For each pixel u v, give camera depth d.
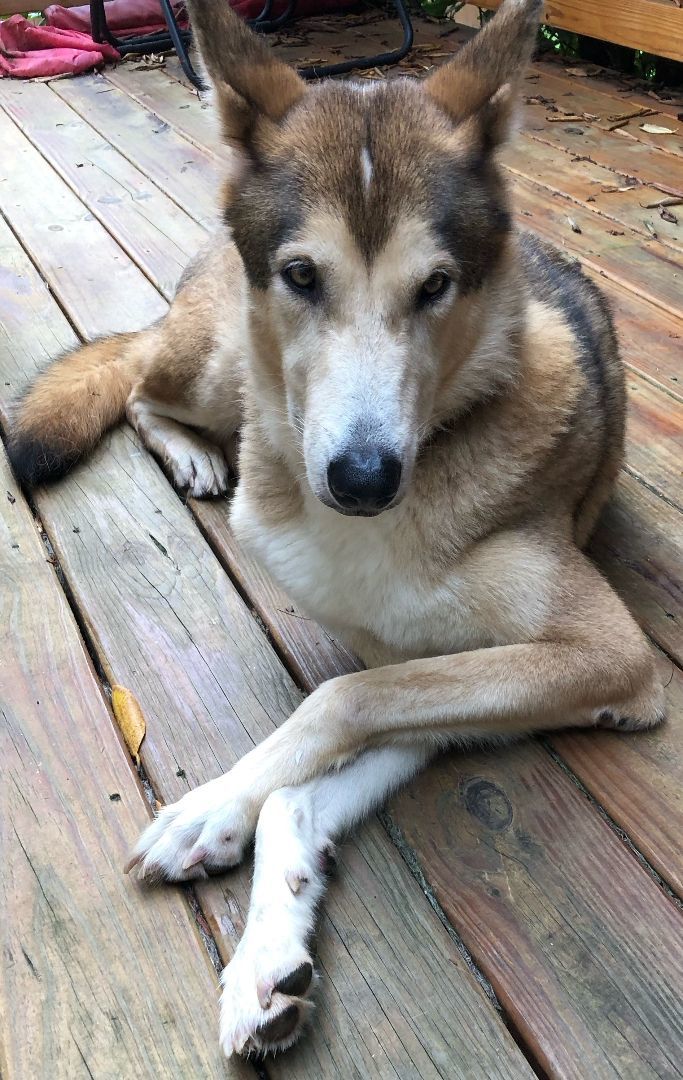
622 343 1.27
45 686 0.83
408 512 0.75
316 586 0.79
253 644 0.87
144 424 1.13
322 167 0.68
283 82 0.75
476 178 0.72
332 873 0.68
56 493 1.07
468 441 0.76
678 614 0.89
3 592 0.93
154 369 1.11
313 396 0.68
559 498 0.82
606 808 0.72
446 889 0.66
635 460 1.08
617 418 0.95
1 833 0.70
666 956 0.62
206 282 1.07
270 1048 0.57
